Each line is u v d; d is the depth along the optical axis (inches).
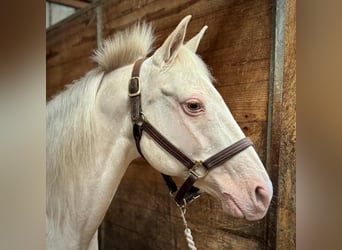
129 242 49.4
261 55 29.7
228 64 33.1
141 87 25.7
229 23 32.8
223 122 24.3
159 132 25.1
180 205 26.4
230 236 33.1
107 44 30.1
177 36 24.5
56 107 29.4
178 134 24.7
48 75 70.2
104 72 29.6
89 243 29.8
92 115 27.4
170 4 39.5
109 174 27.4
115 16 49.1
